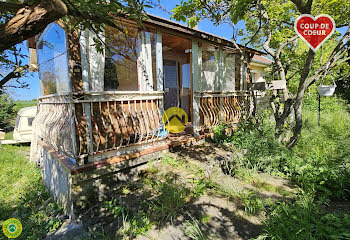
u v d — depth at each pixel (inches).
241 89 254.4
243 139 177.8
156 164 138.9
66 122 112.9
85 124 110.7
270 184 118.5
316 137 189.6
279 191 109.4
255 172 131.8
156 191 108.3
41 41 170.6
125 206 97.9
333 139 192.2
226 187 109.6
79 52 109.3
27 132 283.4
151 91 142.2
